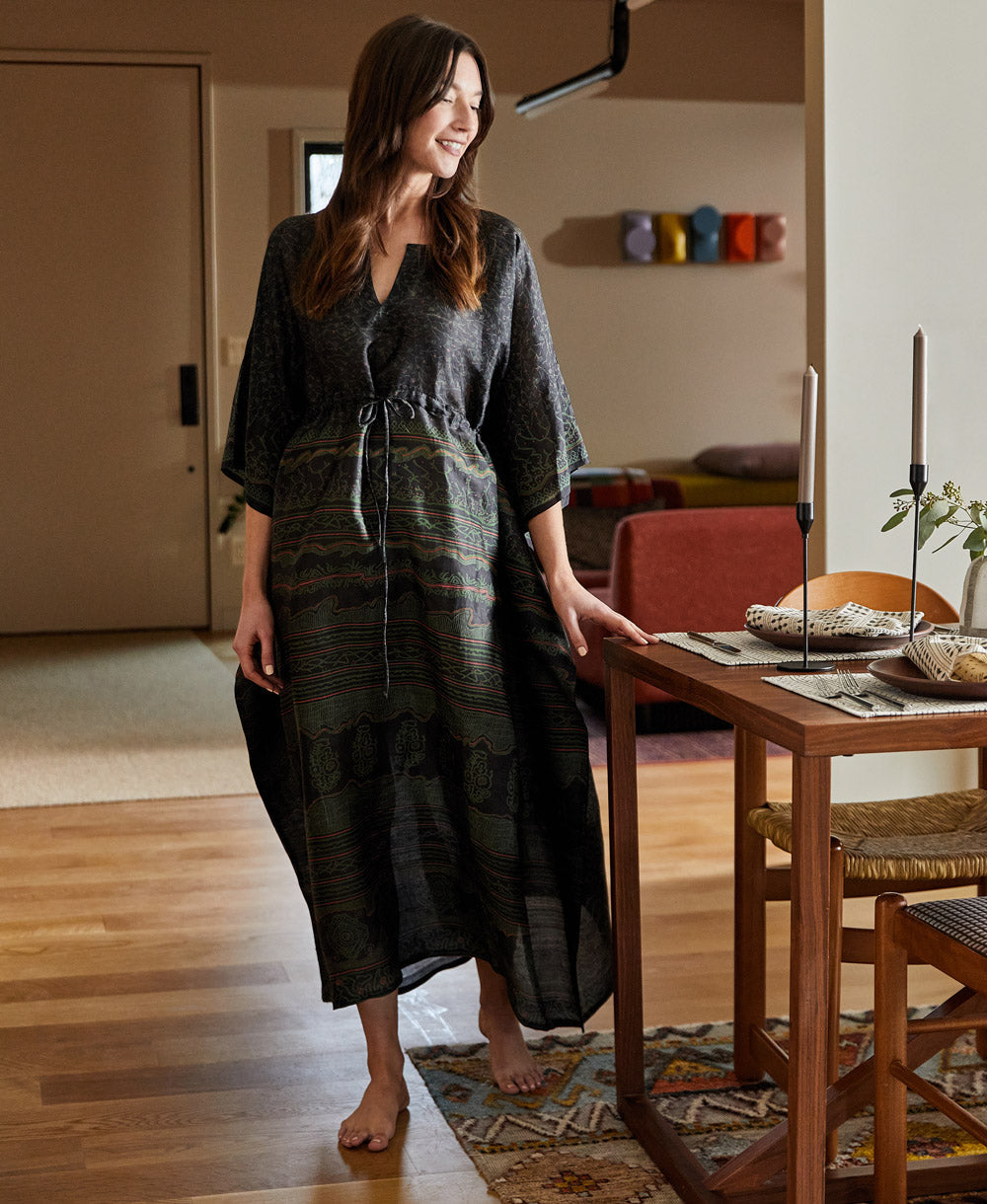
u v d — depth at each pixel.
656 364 7.60
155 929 2.78
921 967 2.52
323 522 1.82
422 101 1.75
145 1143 1.88
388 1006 1.95
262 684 1.94
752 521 4.50
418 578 1.83
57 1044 2.21
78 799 3.84
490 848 1.86
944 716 1.33
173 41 7.01
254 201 7.17
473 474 1.87
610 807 1.91
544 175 7.41
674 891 2.99
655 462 7.64
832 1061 1.72
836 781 3.09
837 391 3.02
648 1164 1.80
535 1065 2.06
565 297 7.49
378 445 1.83
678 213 7.53
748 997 2.02
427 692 1.89
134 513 7.21
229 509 7.24
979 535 1.79
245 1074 2.10
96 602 7.23
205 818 3.66
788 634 1.75
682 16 7.43
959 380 3.06
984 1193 1.71
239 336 7.21
